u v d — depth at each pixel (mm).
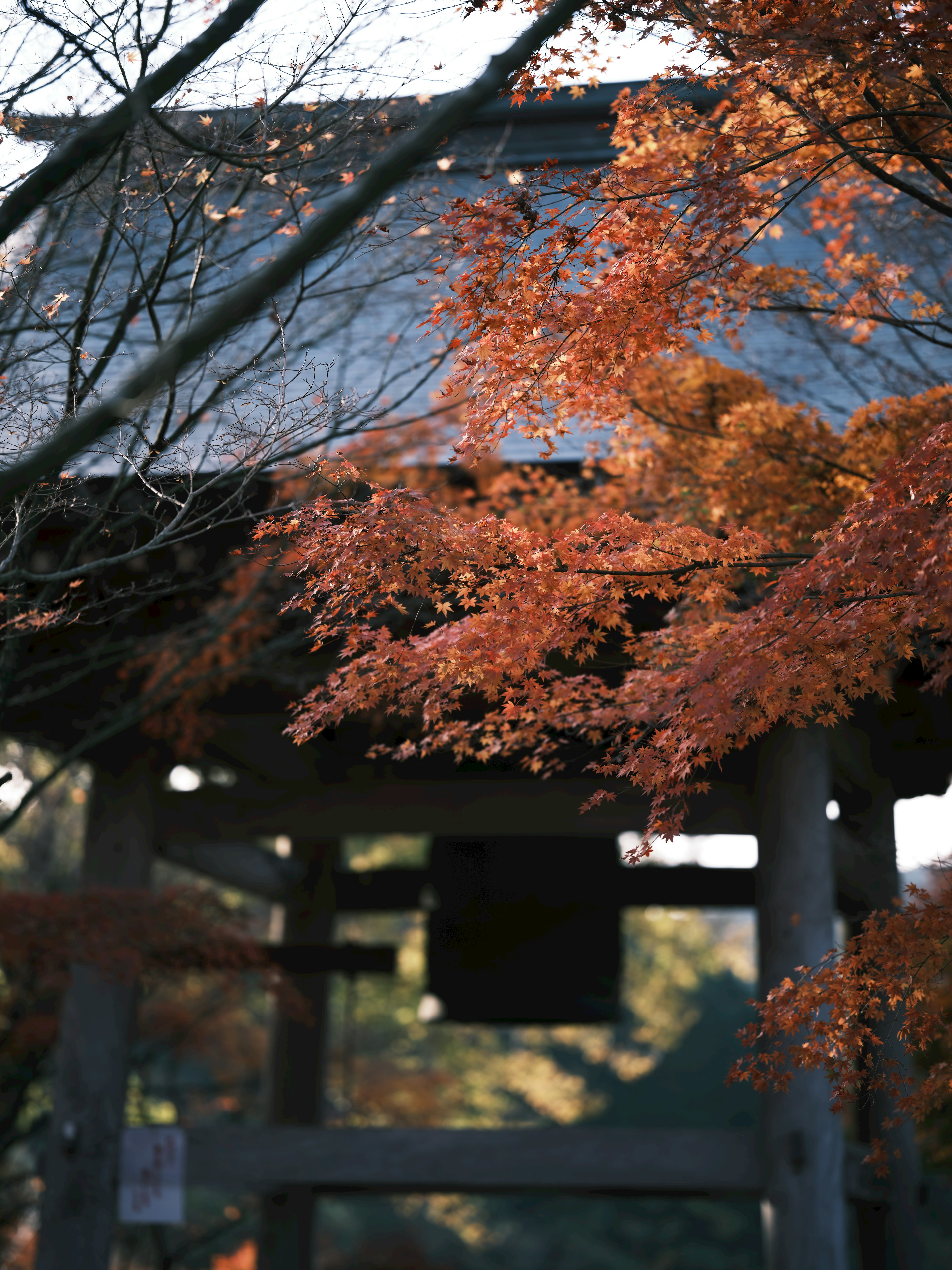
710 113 5508
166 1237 17375
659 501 6910
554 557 4664
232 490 7488
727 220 4621
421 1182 8906
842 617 4152
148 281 5793
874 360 7383
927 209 6395
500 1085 29484
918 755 9148
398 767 9758
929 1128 10648
